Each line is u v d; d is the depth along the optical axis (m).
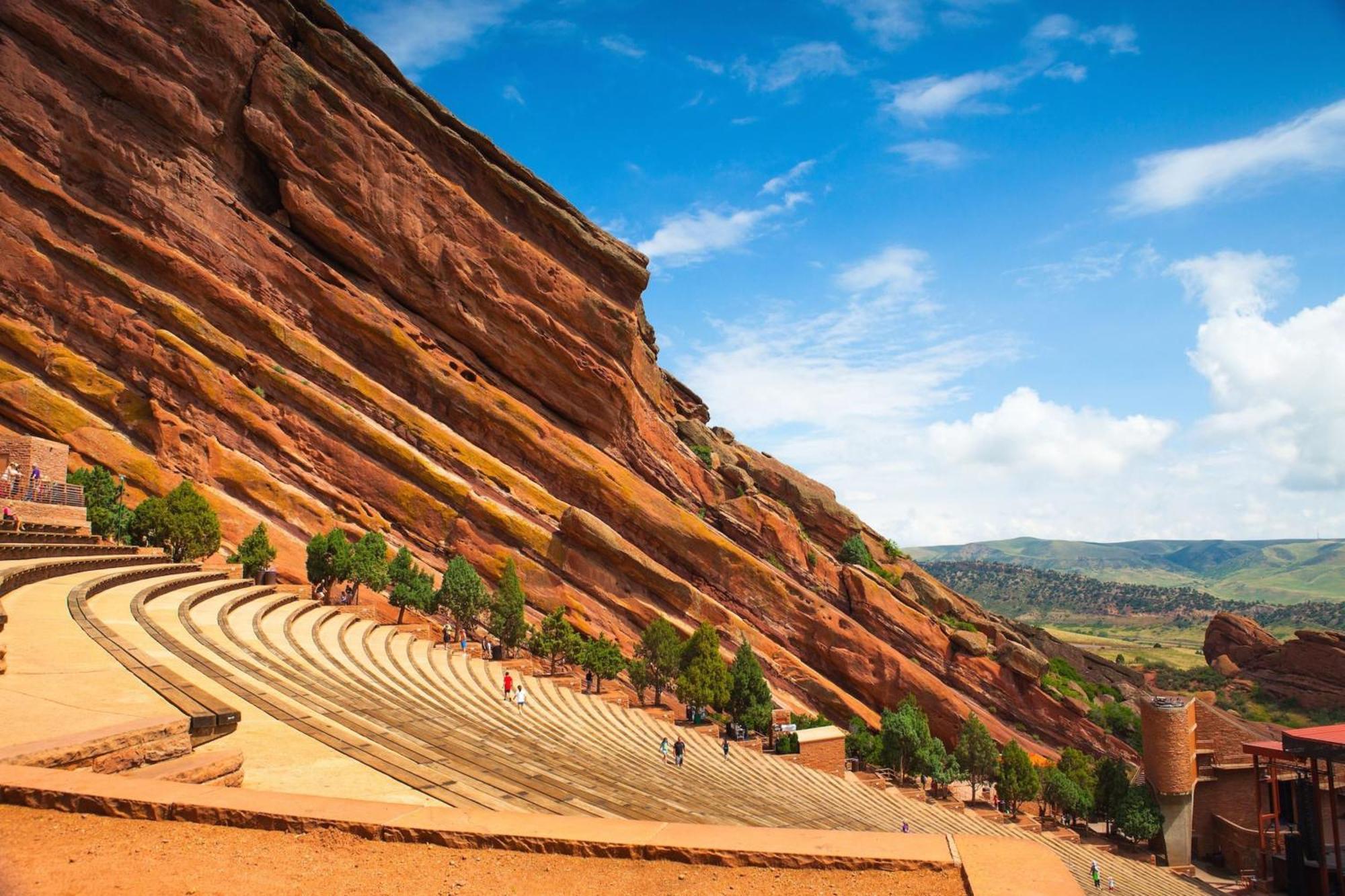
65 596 28.02
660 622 65.81
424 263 73.50
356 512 66.38
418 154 73.94
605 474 76.00
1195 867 76.38
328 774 15.97
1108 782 74.06
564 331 77.38
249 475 62.94
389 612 61.41
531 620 68.56
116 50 64.62
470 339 75.81
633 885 9.05
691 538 78.38
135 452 60.22
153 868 8.99
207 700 16.77
